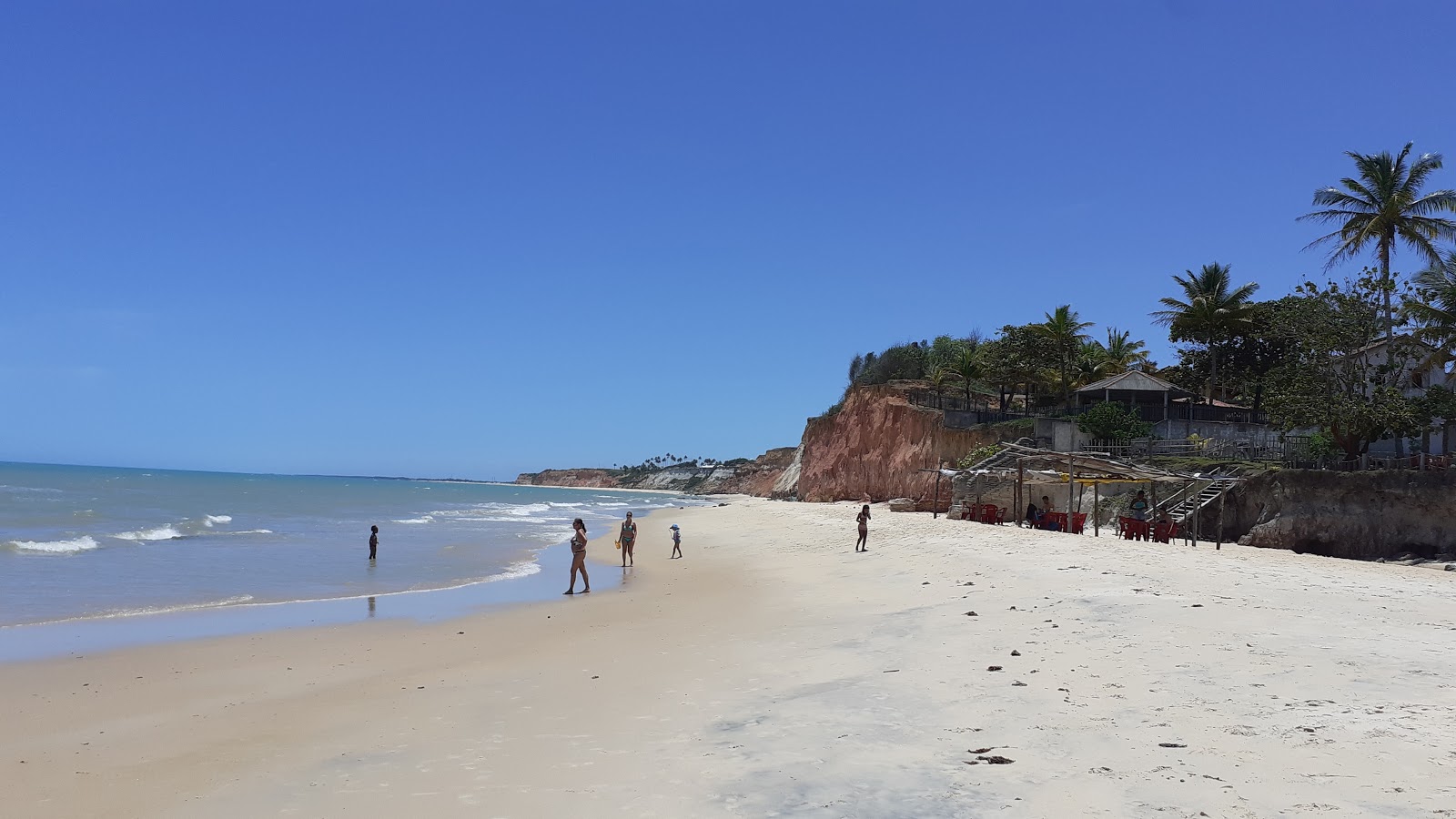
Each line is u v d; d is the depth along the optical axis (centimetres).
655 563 2894
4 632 1447
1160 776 575
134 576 2189
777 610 1652
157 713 973
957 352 7938
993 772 611
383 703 998
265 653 1311
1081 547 2405
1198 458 3862
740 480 18688
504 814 608
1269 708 722
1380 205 4197
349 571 2461
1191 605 1279
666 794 620
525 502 11550
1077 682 857
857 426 7600
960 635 1162
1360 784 540
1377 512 3052
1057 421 4709
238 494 8431
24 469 18862
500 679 1109
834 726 762
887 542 3003
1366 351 3716
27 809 670
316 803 660
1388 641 1009
